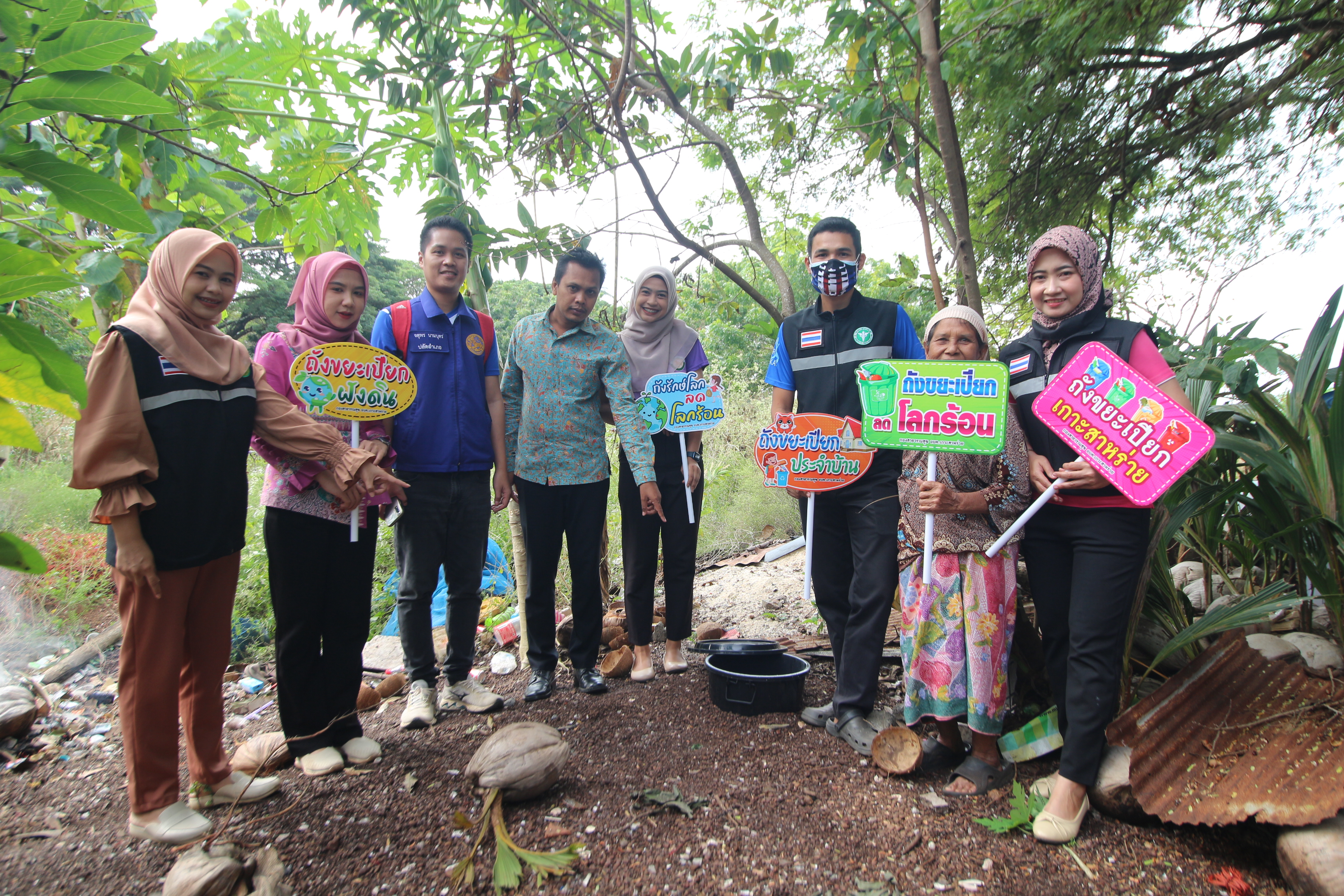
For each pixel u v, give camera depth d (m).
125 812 2.59
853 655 2.98
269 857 2.01
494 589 5.41
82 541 5.95
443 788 2.63
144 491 2.14
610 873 2.14
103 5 2.55
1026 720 2.99
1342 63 4.45
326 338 2.86
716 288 5.55
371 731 3.22
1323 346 2.64
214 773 2.52
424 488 3.22
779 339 3.33
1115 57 4.54
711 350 10.76
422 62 3.76
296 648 2.70
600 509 3.60
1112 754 2.42
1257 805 2.02
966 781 2.56
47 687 4.09
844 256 3.05
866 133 4.34
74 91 1.35
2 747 3.17
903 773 2.64
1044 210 5.14
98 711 3.77
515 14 3.53
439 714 3.38
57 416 8.65
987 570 2.58
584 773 2.75
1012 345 2.71
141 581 2.16
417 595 3.26
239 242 4.46
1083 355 2.38
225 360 2.38
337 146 3.97
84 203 1.38
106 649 4.65
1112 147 4.95
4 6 1.27
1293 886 1.91
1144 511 2.41
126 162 3.10
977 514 2.60
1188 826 2.26
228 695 3.98
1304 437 2.66
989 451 2.48
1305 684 2.43
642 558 3.70
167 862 2.22
